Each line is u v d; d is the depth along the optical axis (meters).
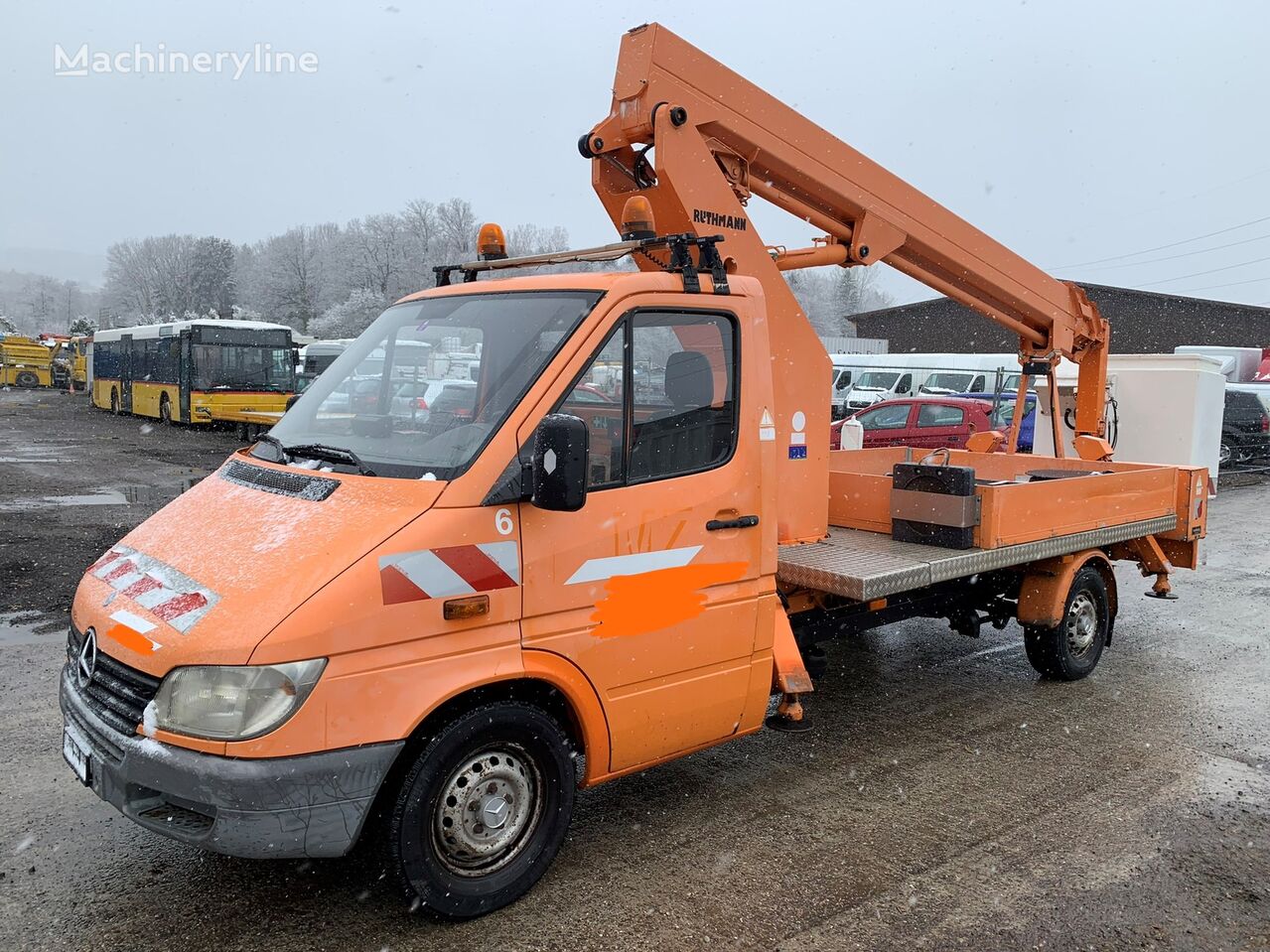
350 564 3.24
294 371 27.41
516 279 4.33
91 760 3.31
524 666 3.58
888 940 3.59
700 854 4.23
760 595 4.42
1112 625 7.18
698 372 4.16
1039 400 14.82
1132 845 4.39
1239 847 4.39
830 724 5.95
